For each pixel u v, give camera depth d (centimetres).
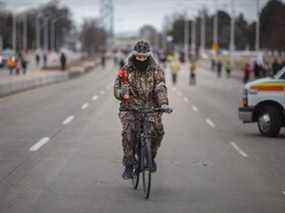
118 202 1434
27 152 2214
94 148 2314
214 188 1605
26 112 3891
